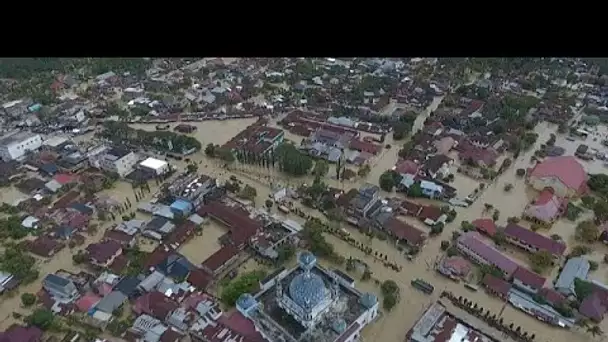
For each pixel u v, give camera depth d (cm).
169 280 17038
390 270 17588
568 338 15000
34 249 18712
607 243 18338
